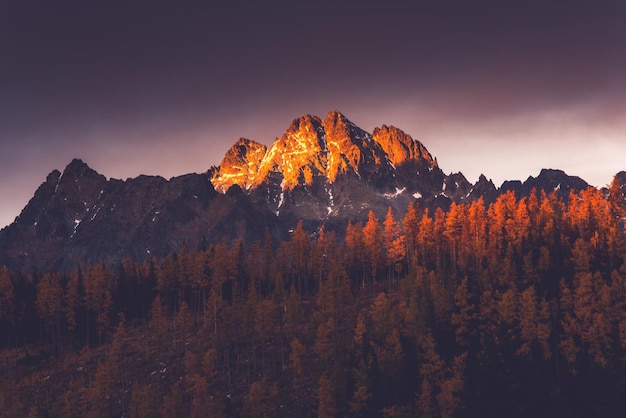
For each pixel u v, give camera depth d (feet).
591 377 292.40
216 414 368.07
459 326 376.48
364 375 338.54
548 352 344.90
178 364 446.19
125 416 401.90
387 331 380.99
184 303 487.20
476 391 306.14
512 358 304.30
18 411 395.14
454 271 447.83
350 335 423.64
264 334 420.36
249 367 426.10
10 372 479.00
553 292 408.05
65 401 398.62
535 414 282.15
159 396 413.39
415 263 499.92
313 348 426.10
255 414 355.36
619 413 275.80
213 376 404.98
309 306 516.73
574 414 283.79
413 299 386.52
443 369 337.72
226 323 443.73
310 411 362.33
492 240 498.69
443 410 305.32
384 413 325.21
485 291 381.40
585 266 416.05
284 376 406.41
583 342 350.02
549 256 443.73
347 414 336.90
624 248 441.68
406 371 349.82
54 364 488.44
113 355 442.50
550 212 527.81
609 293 369.71
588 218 513.45
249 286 521.65
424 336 359.87
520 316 368.68
